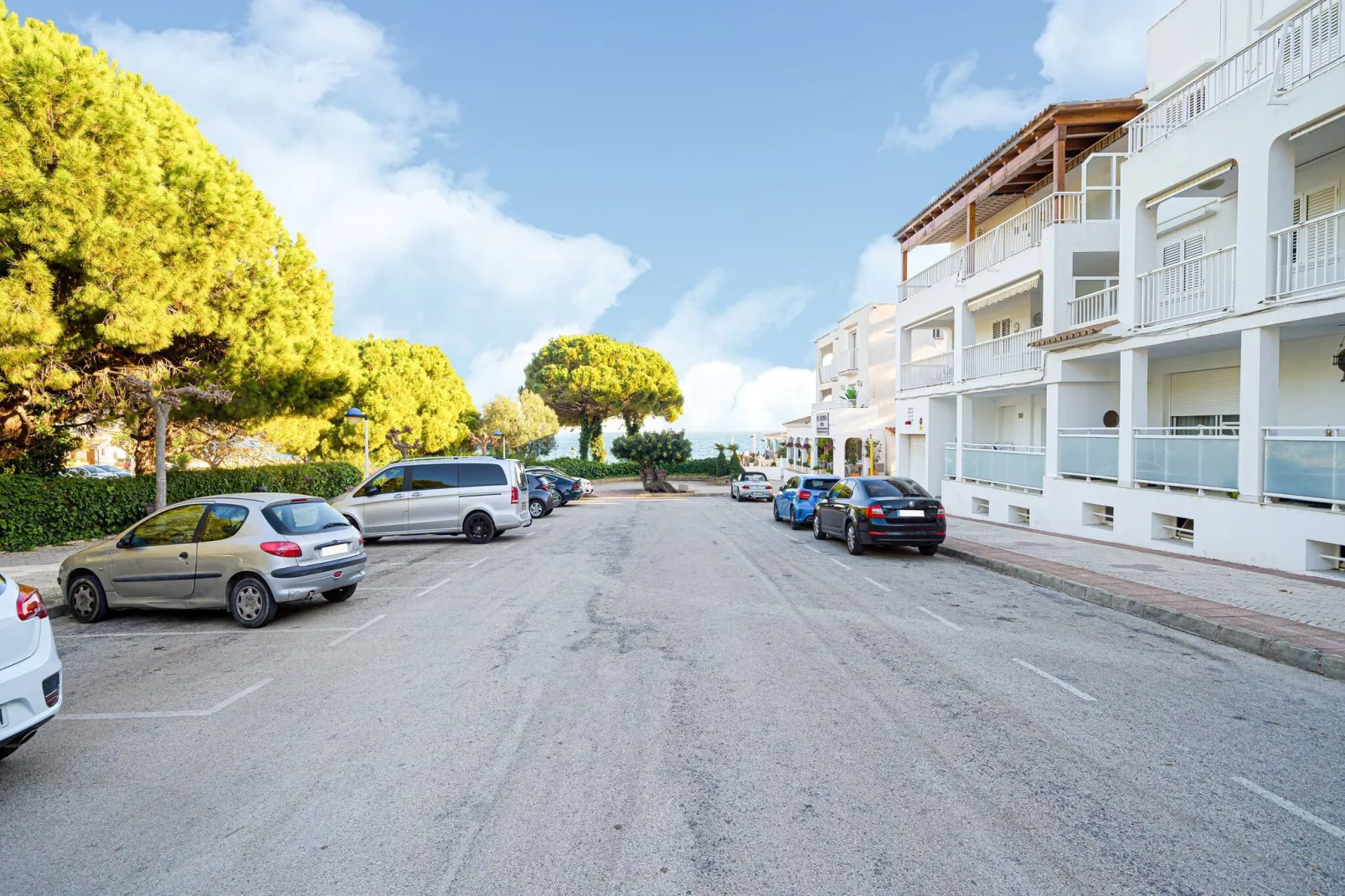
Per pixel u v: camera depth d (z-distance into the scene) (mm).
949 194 22672
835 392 42219
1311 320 10641
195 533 8805
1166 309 13875
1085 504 15914
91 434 17688
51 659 4668
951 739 4930
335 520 9539
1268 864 3402
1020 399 22766
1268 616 8023
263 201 17125
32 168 11250
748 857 3469
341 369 18344
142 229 12312
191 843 3684
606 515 25922
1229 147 11805
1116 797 4078
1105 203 19391
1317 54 11305
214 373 15211
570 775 4387
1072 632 7961
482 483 17062
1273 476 11031
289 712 5594
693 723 5242
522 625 8398
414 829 3773
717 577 11688
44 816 4012
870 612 8977
